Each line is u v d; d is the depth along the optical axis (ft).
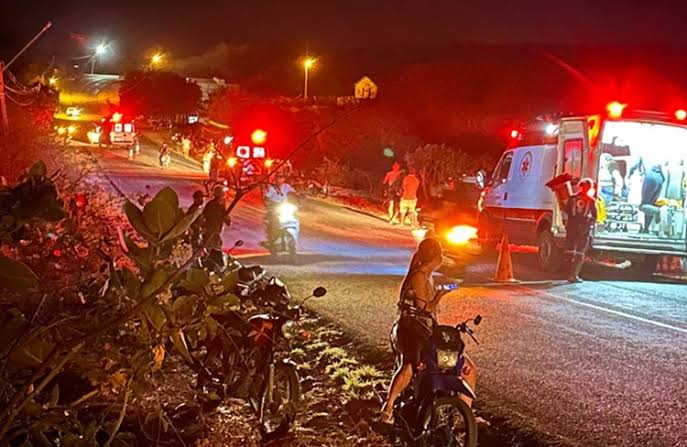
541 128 59.77
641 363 29.76
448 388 19.25
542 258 57.00
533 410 23.85
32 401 13.19
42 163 12.42
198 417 21.84
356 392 25.57
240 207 94.79
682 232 53.93
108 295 14.35
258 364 20.99
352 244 67.62
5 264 11.50
